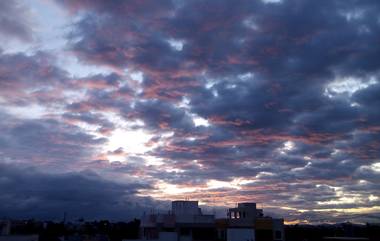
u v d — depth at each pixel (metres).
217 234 59.38
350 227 77.88
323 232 77.44
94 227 103.25
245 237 54.12
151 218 63.09
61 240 70.81
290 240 69.56
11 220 85.94
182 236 56.97
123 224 88.00
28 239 60.56
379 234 72.94
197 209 64.75
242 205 63.69
